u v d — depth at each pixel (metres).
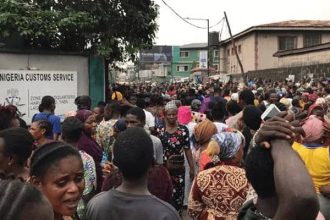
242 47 44.47
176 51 78.62
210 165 4.21
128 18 14.98
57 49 14.27
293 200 1.66
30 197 1.33
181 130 6.84
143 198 2.88
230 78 43.38
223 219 3.83
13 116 5.27
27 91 12.95
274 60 40.56
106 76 15.32
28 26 12.56
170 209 2.87
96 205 2.95
